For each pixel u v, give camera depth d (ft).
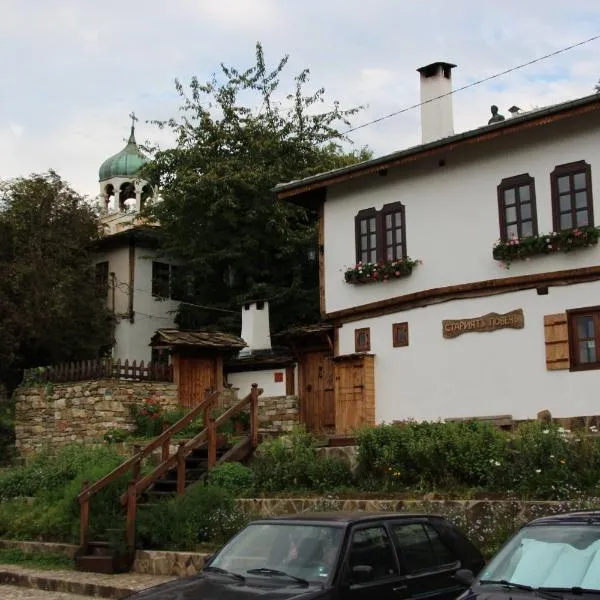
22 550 49.42
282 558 24.58
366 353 65.36
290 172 95.81
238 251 95.04
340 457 47.78
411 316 63.46
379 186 66.74
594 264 54.13
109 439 70.23
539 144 57.67
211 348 82.02
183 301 108.27
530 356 56.59
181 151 98.07
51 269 92.07
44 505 52.49
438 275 62.03
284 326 96.12
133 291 104.01
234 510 44.16
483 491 39.75
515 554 20.97
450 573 26.30
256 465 50.06
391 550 25.20
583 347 54.49
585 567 19.61
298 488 46.73
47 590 41.65
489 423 46.47
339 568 23.38
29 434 79.15
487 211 59.82
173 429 50.49
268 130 99.81
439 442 42.37
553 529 21.11
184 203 93.61
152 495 49.75
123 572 42.73
